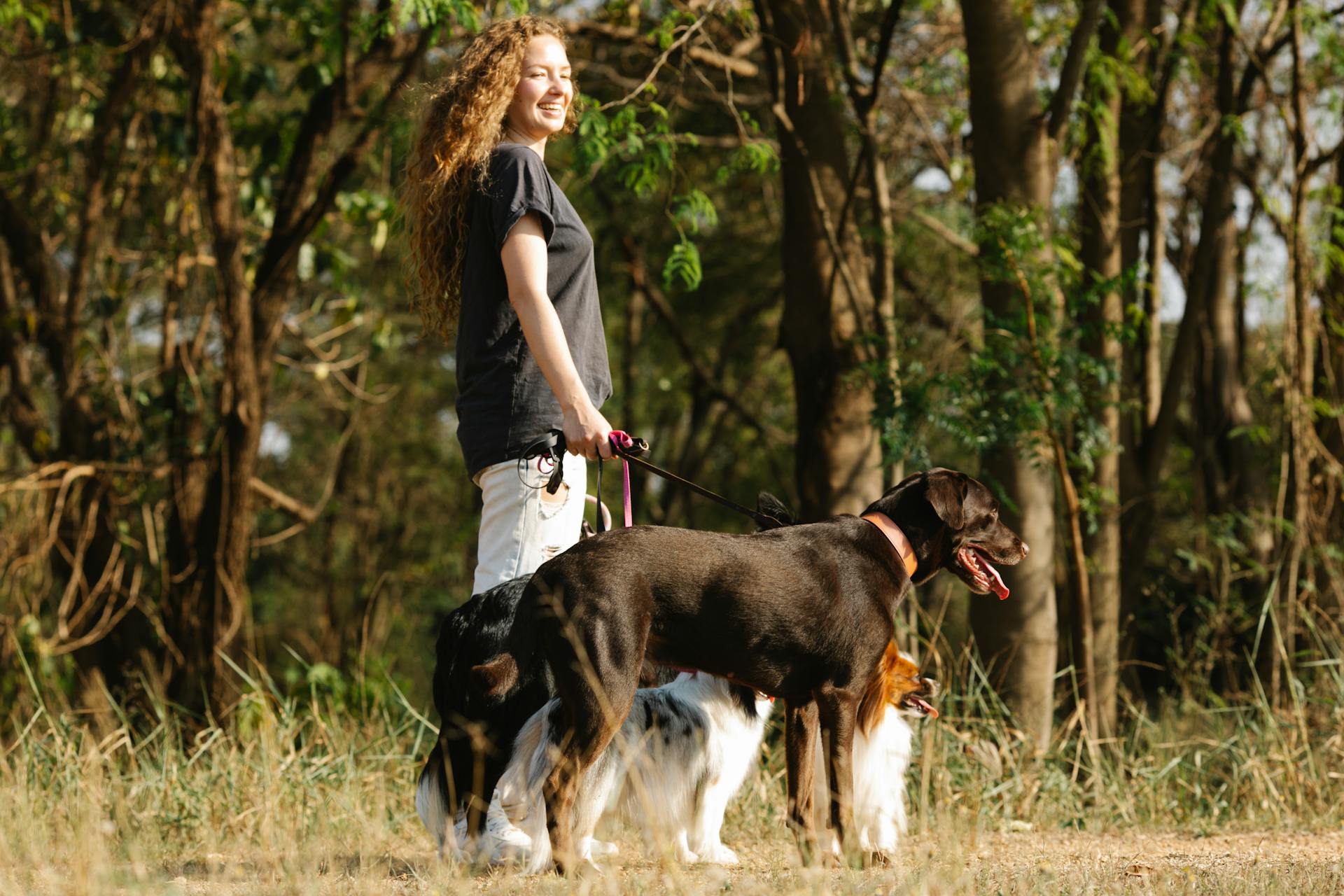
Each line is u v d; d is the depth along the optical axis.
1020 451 8.29
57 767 6.73
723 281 18.53
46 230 12.76
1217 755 7.99
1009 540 5.09
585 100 8.05
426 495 25.33
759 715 5.18
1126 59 9.66
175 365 11.79
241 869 5.00
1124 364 11.12
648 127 10.18
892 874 4.47
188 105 11.35
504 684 4.35
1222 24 10.58
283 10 11.76
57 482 11.55
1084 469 9.28
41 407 14.25
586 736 4.32
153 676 10.05
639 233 18.17
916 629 8.20
